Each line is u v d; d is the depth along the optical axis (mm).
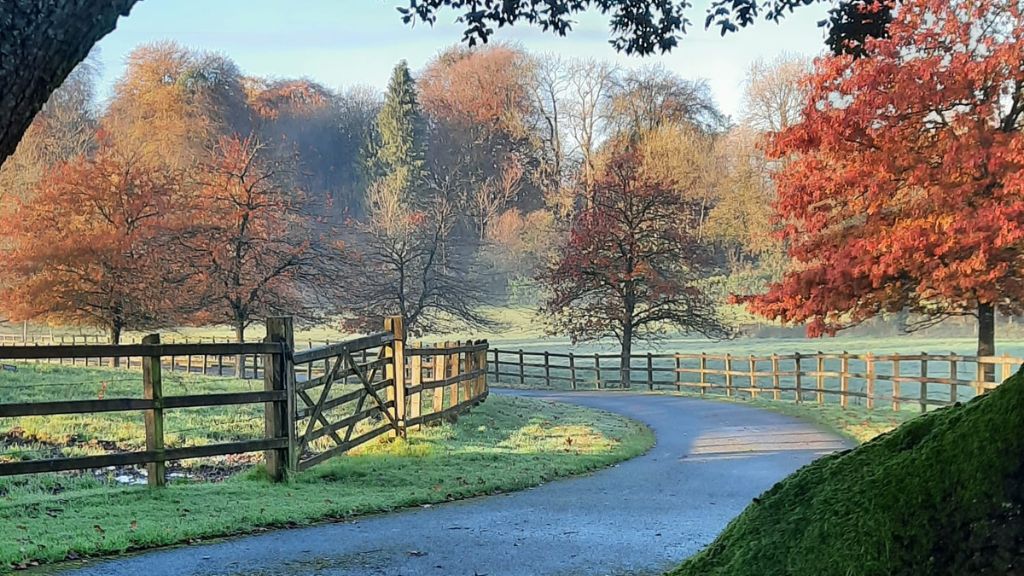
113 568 4895
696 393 23766
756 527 2094
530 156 57156
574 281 28500
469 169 55812
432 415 11875
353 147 60188
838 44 6488
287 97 59406
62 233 23328
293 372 7973
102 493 6801
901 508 1694
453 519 6582
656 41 5914
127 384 17031
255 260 25781
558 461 9852
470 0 5688
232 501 6754
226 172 26000
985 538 1553
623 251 27391
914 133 14227
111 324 24297
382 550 5484
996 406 1642
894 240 13797
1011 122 14359
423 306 31812
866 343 39250
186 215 24938
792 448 11695
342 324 32156
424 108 58844
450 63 60812
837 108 14836
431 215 41062
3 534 5371
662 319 27953
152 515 6164
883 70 13727
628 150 38375
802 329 43562
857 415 15750
